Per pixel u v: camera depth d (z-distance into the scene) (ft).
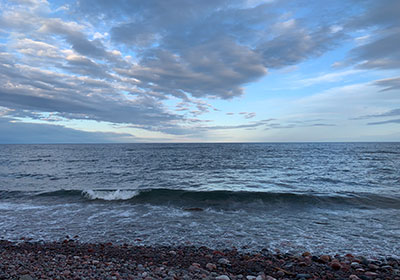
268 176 75.61
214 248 23.98
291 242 25.27
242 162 124.06
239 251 23.13
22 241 25.72
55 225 31.17
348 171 84.89
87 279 14.76
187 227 30.35
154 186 60.80
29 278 14.07
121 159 150.82
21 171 93.71
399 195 45.24
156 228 29.99
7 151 291.58
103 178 74.74
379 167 96.48
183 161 132.67
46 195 48.21
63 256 20.56
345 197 43.16
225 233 28.17
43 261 18.92
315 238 26.35
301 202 41.55
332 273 17.85
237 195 45.09
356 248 23.54
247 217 34.53
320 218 33.65
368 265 19.42
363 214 35.17
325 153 200.85
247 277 16.60
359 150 254.06
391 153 196.13
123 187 59.67
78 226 30.76
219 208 39.24
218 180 69.10
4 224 31.48
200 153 214.28
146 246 24.41
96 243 25.12
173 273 16.90
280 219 33.42
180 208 39.40
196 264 19.08
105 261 19.75
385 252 22.58
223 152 230.48
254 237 26.86
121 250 22.99
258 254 22.08
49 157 177.58
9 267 16.57
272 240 25.91
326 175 76.07
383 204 39.99
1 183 66.74
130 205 41.29
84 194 48.14
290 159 140.77
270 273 17.81
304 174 78.84
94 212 37.14
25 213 36.52
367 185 58.54
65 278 14.80
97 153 229.86
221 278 15.78
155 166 107.86
